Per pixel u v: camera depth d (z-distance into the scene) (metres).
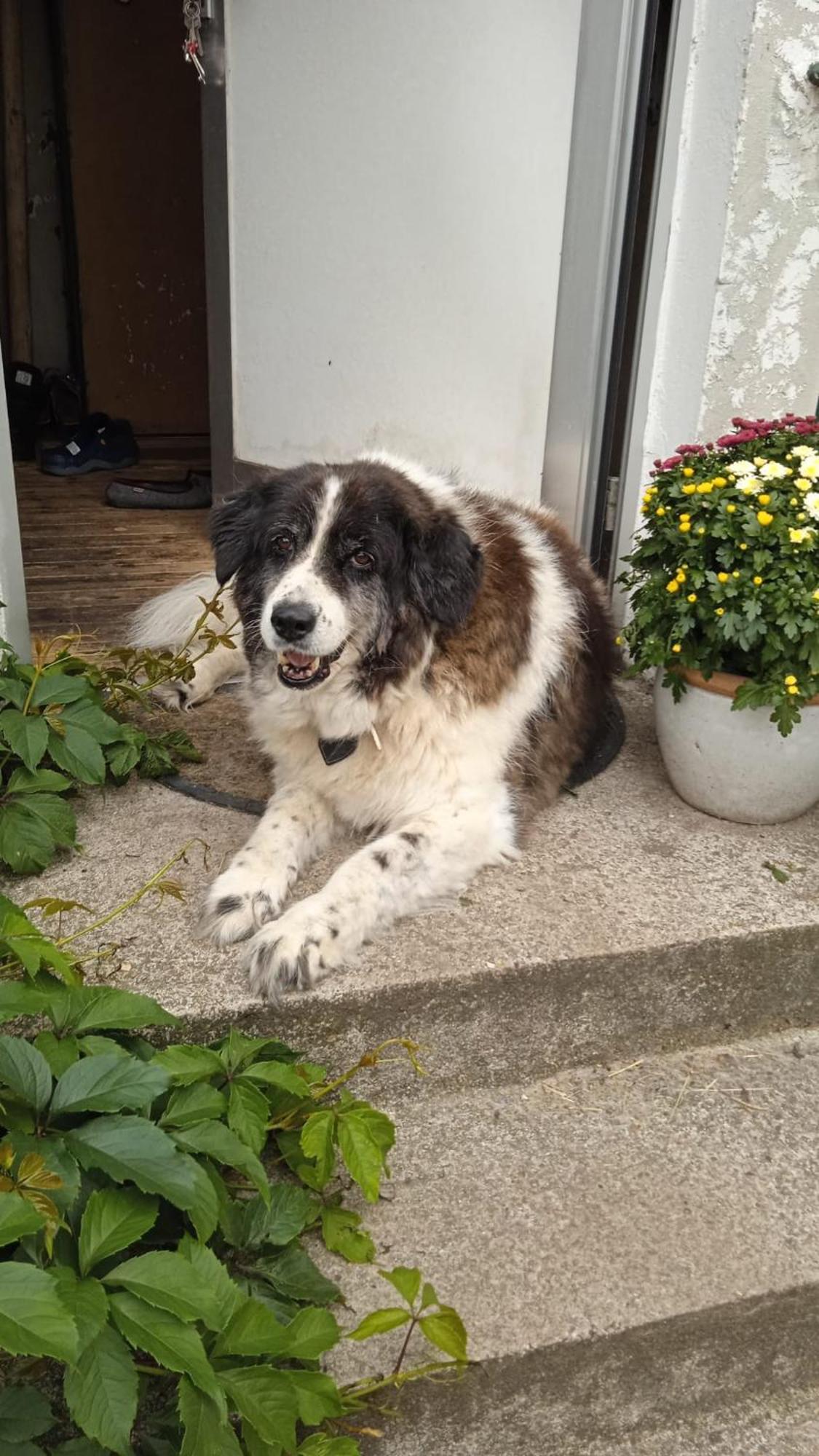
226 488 2.17
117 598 1.75
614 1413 0.75
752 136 1.25
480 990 0.90
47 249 3.06
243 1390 0.61
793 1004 1.02
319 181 1.72
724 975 0.98
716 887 1.03
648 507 1.11
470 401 1.64
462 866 1.01
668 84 1.32
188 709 1.40
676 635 1.05
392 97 1.57
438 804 1.06
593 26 1.32
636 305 1.49
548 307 1.49
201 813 1.14
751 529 1.00
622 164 1.37
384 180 1.62
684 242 1.37
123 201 3.00
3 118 2.82
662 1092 0.94
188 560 1.97
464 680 1.04
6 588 1.23
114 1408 0.56
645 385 1.46
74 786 1.16
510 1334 0.71
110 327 3.13
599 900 1.00
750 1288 0.75
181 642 1.46
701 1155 0.87
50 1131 0.68
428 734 1.04
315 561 0.99
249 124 1.80
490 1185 0.83
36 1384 0.67
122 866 1.03
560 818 1.16
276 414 1.98
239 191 1.88
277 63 1.71
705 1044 1.00
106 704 1.27
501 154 1.47
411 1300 0.63
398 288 1.67
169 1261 0.61
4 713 1.03
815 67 1.23
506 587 1.09
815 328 1.39
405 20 1.51
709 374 1.37
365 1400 0.69
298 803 1.09
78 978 0.80
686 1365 0.76
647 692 1.53
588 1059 0.97
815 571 1.00
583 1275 0.75
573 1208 0.81
